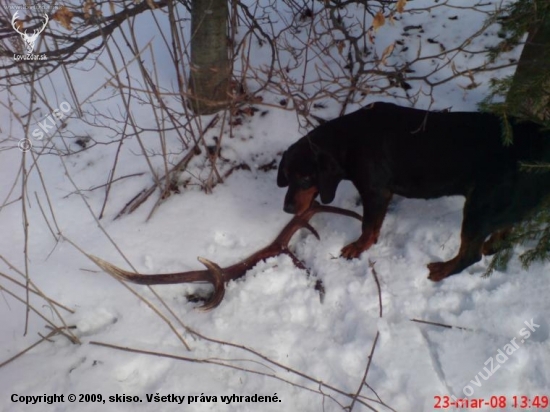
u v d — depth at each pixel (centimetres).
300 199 162
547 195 145
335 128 164
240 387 140
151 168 178
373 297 155
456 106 198
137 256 169
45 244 173
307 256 171
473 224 151
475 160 151
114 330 152
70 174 192
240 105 183
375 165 159
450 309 153
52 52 150
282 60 217
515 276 155
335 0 189
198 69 173
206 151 186
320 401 137
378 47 219
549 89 147
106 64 217
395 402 134
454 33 222
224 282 161
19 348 148
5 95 214
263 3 237
